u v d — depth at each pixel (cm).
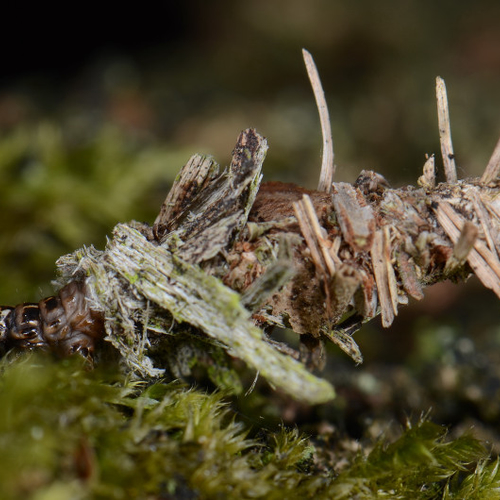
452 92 29
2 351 10
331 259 10
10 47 35
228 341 10
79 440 9
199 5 38
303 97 31
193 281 10
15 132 21
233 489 9
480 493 10
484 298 19
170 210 10
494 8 36
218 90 31
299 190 10
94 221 16
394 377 12
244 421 10
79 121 25
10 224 16
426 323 16
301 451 10
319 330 10
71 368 10
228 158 25
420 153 26
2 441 9
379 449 10
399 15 36
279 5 37
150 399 10
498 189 10
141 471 9
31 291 14
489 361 12
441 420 11
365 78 34
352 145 27
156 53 37
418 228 10
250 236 10
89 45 37
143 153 19
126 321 10
